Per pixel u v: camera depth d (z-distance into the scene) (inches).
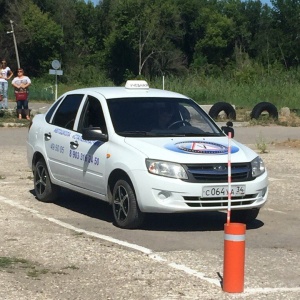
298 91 1700.3
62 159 461.7
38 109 1411.2
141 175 392.2
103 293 289.1
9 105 1562.5
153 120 436.5
